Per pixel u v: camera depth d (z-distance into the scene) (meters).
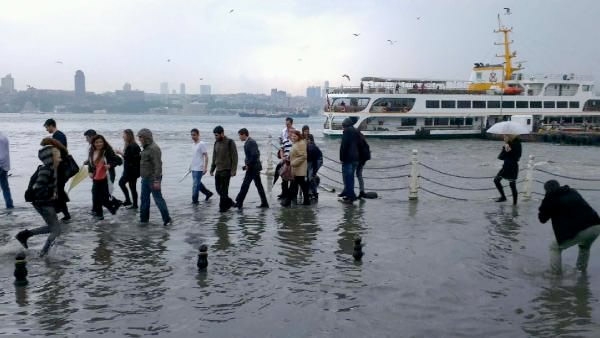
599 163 36.66
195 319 6.82
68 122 150.50
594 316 7.01
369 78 61.56
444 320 6.87
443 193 19.53
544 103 67.38
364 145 15.63
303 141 14.24
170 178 21.38
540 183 23.94
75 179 12.55
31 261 9.15
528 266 9.18
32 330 6.44
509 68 70.44
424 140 60.81
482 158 39.25
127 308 7.14
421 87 64.62
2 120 158.75
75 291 7.75
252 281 8.24
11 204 13.72
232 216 13.01
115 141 58.06
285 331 6.50
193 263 9.12
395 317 6.95
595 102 71.12
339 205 14.69
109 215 13.05
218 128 13.43
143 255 9.55
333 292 7.81
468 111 62.94
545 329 6.61
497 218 13.16
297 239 10.77
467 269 8.96
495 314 7.08
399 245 10.45
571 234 8.57
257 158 13.91
